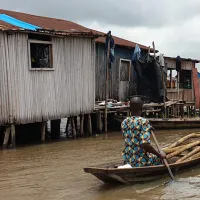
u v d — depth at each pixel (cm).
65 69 1253
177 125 1533
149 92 1675
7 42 1054
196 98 2309
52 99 1205
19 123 1093
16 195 602
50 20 1661
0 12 1396
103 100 1628
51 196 591
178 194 582
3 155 970
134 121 598
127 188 607
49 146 1115
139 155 604
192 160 702
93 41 1377
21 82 1096
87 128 1423
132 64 1716
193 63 2428
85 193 598
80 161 875
